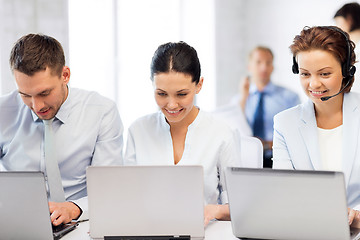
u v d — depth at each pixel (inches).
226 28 176.1
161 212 55.4
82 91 78.7
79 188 78.3
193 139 72.7
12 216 55.4
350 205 70.7
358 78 118.0
